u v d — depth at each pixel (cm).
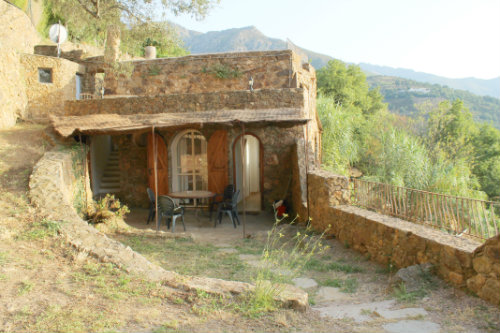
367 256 640
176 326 339
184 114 1195
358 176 2247
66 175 890
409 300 422
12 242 528
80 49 2206
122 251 520
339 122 2303
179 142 1302
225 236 930
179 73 1536
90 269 460
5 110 1369
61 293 396
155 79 1553
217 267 614
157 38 1836
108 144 1650
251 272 583
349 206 793
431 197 607
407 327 346
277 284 436
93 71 2062
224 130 1234
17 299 378
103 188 1460
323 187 834
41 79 1780
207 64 1518
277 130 1249
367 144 2927
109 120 1106
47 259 486
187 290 414
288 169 1251
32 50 1919
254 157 1694
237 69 1506
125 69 1519
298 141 1138
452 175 1867
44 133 1116
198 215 1216
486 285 394
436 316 373
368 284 527
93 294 397
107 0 1806
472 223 527
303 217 1019
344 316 380
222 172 1242
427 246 492
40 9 2433
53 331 322
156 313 362
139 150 1348
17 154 955
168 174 1272
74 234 567
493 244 387
